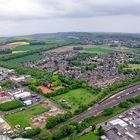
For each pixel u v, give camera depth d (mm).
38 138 195875
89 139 196250
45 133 198125
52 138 194375
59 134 196750
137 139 196500
